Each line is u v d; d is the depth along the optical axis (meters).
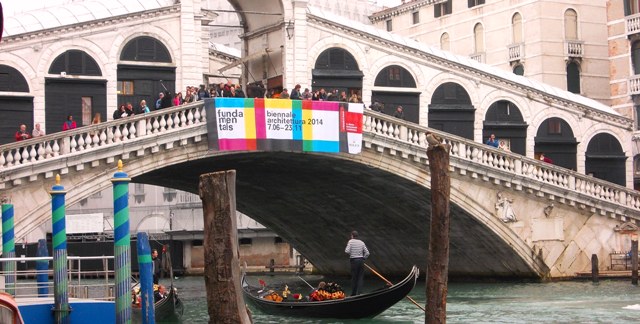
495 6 52.91
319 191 41.97
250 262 58.94
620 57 49.09
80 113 35.12
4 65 34.09
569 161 42.78
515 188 38.28
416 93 40.28
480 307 30.55
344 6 77.00
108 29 35.56
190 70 36.62
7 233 23.84
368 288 42.19
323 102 34.66
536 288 36.44
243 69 41.47
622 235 39.66
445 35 56.75
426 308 20.09
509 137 41.88
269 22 39.53
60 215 20.08
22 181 30.12
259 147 33.66
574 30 50.50
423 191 37.75
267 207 46.59
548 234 38.91
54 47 34.78
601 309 29.30
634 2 48.50
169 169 35.88
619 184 43.50
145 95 36.16
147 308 20.12
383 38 39.69
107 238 64.38
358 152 35.25
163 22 36.44
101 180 31.48
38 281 24.52
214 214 15.23
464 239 40.22
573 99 43.00
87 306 20.22
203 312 31.69
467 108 41.03
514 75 42.53
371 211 42.47
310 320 28.44
